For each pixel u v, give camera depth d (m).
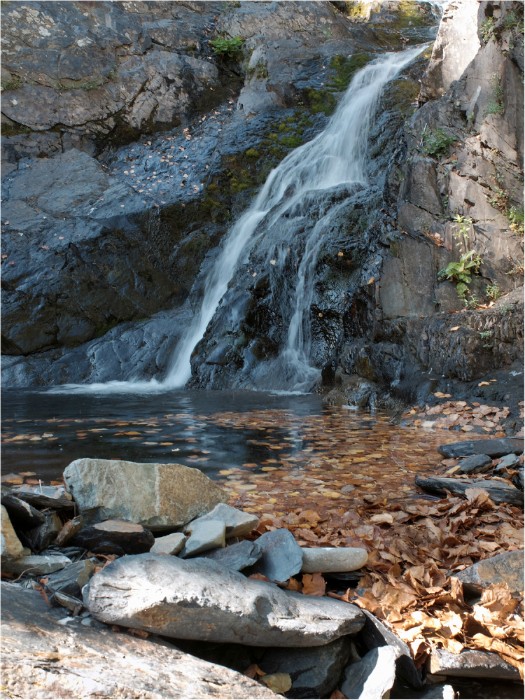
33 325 10.27
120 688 1.85
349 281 8.52
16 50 12.88
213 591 2.26
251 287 9.55
